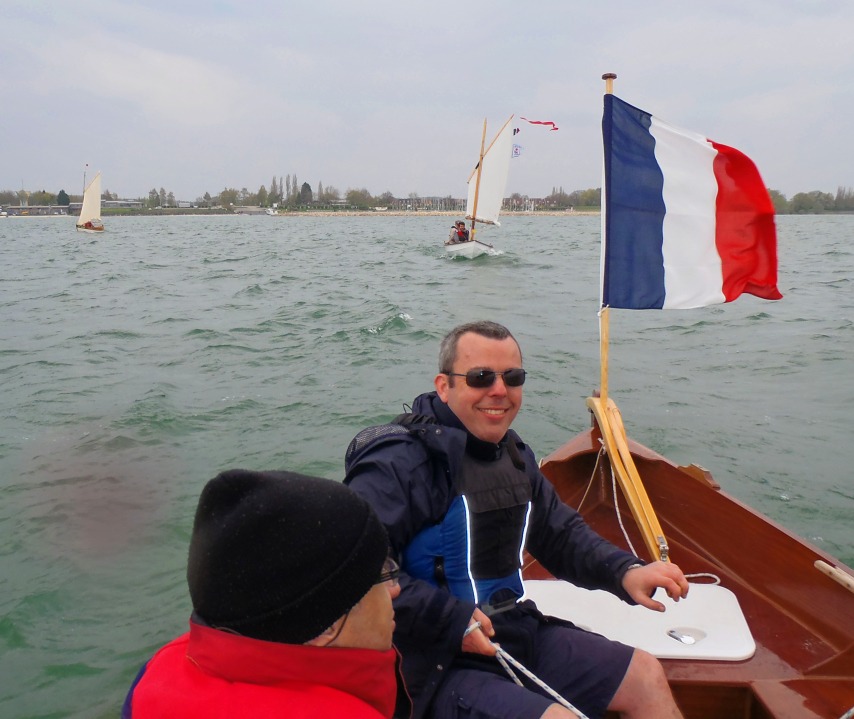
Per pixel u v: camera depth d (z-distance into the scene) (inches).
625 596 103.3
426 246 1531.7
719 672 115.1
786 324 533.3
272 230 2716.5
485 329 99.2
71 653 159.0
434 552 94.2
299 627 52.4
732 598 131.7
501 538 96.7
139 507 221.0
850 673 114.9
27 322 546.9
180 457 261.1
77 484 237.3
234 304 639.8
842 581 123.9
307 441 277.9
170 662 57.7
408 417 100.2
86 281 846.5
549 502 109.5
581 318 563.8
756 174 163.3
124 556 194.4
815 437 284.7
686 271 167.2
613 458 155.1
